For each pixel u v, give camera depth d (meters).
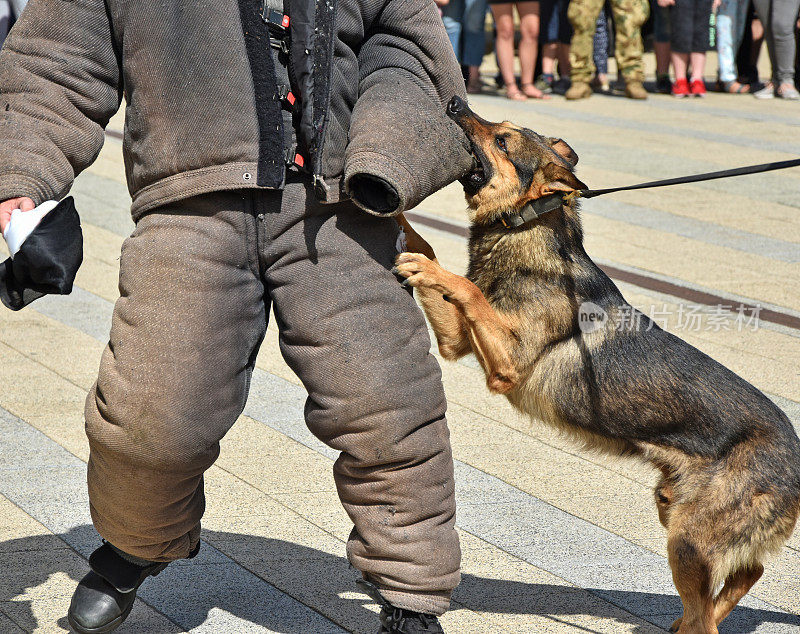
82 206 9.01
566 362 3.77
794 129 12.17
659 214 8.87
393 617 2.80
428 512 2.77
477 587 3.48
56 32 2.58
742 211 9.02
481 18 14.37
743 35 15.40
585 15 13.92
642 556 3.74
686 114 13.27
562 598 3.42
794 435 3.47
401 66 2.75
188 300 2.56
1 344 5.84
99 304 6.62
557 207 3.84
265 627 3.14
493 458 4.58
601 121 12.61
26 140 2.53
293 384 5.43
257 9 2.50
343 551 3.68
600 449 3.77
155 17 2.50
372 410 2.67
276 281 2.67
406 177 2.51
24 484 4.09
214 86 2.50
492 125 4.03
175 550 2.96
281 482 4.24
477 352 3.81
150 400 2.55
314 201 2.62
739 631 3.33
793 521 3.35
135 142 2.62
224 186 2.50
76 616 2.94
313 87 2.51
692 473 3.44
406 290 2.80
